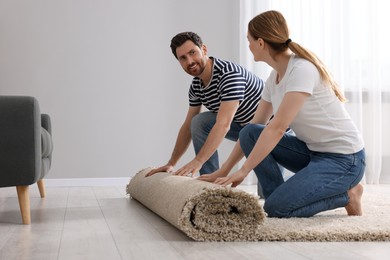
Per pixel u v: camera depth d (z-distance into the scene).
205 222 1.86
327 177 2.23
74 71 4.71
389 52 4.73
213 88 2.88
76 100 4.71
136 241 1.86
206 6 4.88
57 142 4.68
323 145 2.30
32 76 4.65
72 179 4.69
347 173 2.25
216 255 1.61
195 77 3.05
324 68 2.21
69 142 4.70
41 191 3.54
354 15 4.71
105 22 4.76
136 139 4.80
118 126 4.77
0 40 4.61
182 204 1.89
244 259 1.55
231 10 4.90
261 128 2.38
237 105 2.74
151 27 4.82
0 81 4.61
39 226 2.23
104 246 1.77
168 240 1.87
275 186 2.50
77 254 1.64
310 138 2.30
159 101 4.83
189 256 1.60
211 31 4.88
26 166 2.31
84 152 4.71
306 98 2.18
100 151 4.74
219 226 1.86
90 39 4.73
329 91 2.24
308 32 4.73
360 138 2.31
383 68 4.74
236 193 1.86
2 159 2.30
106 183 4.73
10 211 2.79
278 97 2.29
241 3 4.75
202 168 3.26
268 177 2.51
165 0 4.83
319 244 1.78
